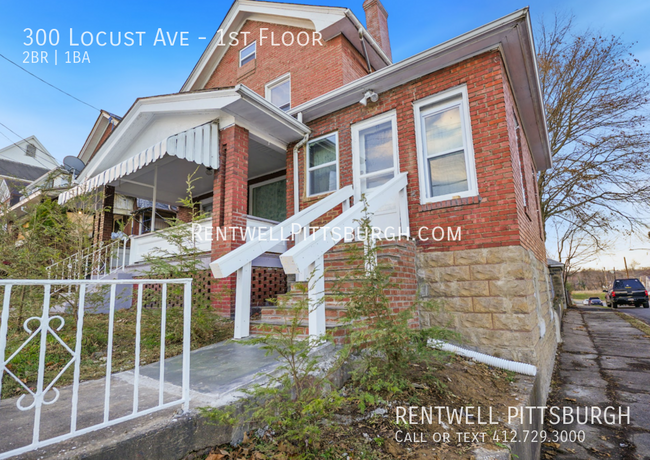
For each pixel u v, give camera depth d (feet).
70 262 15.65
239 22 38.09
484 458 7.13
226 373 9.68
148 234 26.61
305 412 6.61
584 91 52.70
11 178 19.99
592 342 32.48
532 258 19.43
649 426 13.89
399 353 10.54
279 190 33.68
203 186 36.68
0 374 4.60
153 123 24.80
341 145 22.99
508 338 14.87
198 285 15.16
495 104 16.90
